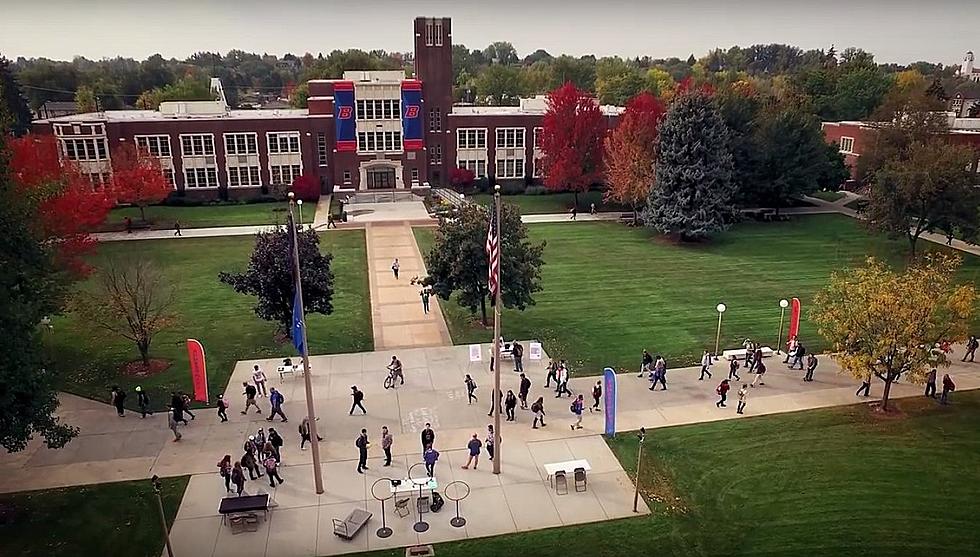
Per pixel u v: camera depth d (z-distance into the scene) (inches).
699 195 2054.6
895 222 1867.6
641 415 1033.5
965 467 890.7
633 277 1750.7
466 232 1301.7
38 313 853.8
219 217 2502.5
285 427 995.3
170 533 759.7
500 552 731.4
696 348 1294.3
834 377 1168.8
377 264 1887.3
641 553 730.8
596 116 2546.8
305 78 6023.6
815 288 1654.8
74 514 789.9
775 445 944.3
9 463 893.2
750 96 2768.2
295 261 754.8
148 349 1284.4
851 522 780.0
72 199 1486.2
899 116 2578.7
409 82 2878.9
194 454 922.1
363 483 855.7
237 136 2795.3
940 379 1156.5
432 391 1113.4
